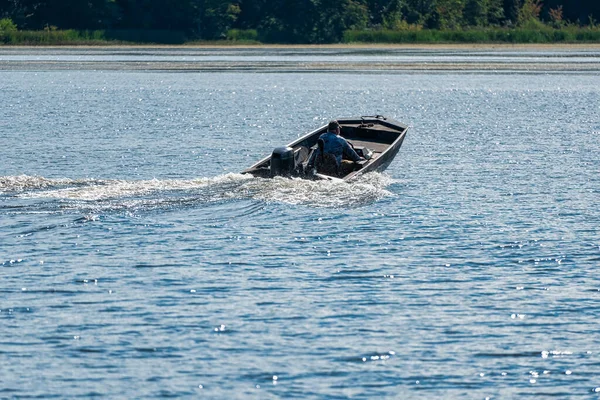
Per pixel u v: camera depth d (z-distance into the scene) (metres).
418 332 47.91
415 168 99.06
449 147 117.06
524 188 87.25
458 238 67.00
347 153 85.38
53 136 125.25
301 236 66.69
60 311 50.38
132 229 67.25
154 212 71.69
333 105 178.38
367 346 46.03
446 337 47.34
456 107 174.00
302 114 162.00
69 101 181.25
